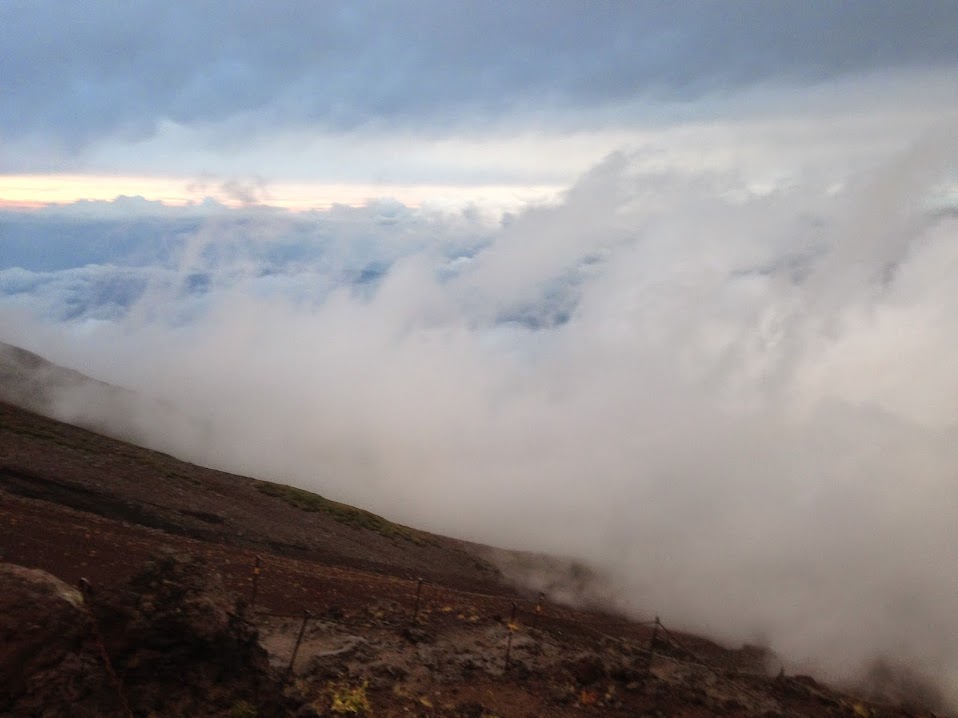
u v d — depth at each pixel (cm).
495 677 2220
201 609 1270
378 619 2916
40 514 3675
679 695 2353
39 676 1030
